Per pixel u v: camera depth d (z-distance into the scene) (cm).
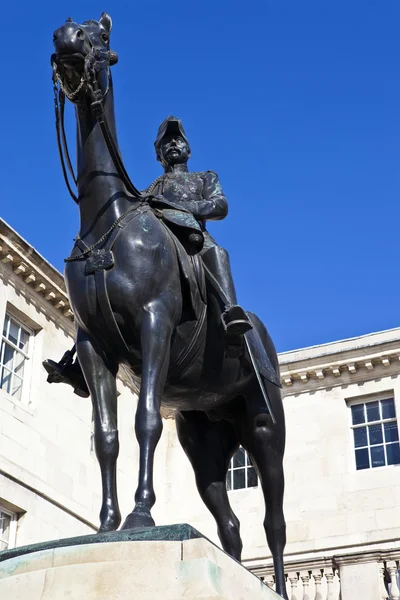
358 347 2020
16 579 422
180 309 548
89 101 558
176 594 400
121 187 563
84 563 419
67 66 541
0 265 1712
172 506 2044
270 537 618
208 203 610
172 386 573
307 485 1977
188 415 645
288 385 2084
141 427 490
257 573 1630
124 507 1855
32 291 1788
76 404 1861
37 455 1708
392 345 2000
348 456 1978
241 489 2036
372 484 1934
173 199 628
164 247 548
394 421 1980
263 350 622
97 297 527
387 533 1870
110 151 562
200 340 568
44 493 1695
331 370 2047
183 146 665
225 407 634
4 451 1628
